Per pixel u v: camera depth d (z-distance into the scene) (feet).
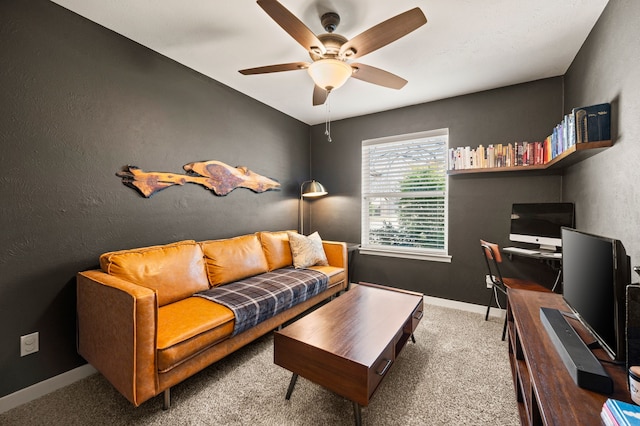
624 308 2.91
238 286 7.76
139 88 7.16
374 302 6.80
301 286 8.20
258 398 5.37
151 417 4.87
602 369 2.89
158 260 6.57
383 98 10.44
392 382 5.79
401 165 11.61
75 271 6.05
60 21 5.75
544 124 8.79
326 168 13.39
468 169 9.50
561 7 5.66
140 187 7.16
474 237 9.90
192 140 8.48
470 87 9.46
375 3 5.63
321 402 5.24
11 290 5.21
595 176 6.04
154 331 4.72
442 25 6.25
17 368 5.28
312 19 6.12
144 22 6.29
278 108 11.66
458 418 4.83
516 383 5.02
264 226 11.23
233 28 6.48
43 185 5.57
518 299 5.46
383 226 12.03
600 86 5.75
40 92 5.51
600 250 3.38
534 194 8.97
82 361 6.14
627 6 4.61
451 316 9.25
